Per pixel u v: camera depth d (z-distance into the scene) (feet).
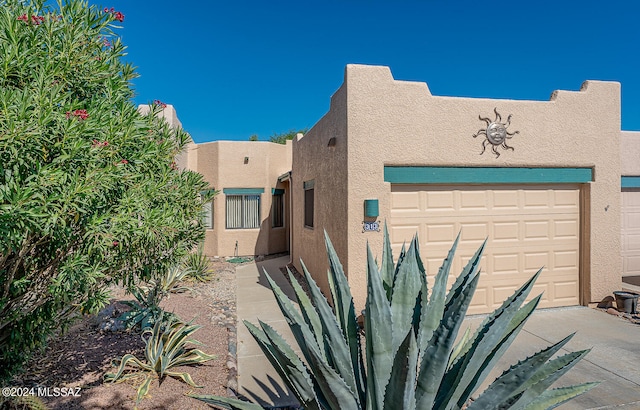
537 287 24.26
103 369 14.66
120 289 26.27
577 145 24.03
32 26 10.41
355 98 21.56
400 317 8.68
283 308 9.92
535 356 7.96
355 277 21.53
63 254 11.00
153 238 12.46
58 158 9.44
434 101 22.41
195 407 12.34
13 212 8.23
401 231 22.48
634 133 32.04
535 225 24.20
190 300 26.48
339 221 23.07
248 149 49.14
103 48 13.41
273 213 51.19
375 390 7.76
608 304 24.49
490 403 7.73
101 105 11.35
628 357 17.04
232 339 19.07
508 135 23.17
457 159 22.58
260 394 13.70
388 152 21.83
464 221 23.30
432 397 7.39
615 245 24.57
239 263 43.75
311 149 32.27
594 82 24.32
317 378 7.64
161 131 17.76
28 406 11.75
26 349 12.34
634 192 32.32
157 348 15.05
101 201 11.16
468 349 8.77
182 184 17.02
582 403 13.26
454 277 23.07
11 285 10.81
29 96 8.93
